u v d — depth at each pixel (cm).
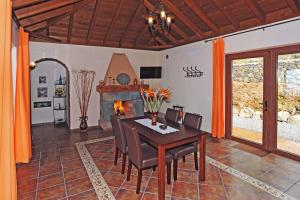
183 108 618
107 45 618
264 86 416
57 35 539
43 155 401
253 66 438
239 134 477
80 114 600
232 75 484
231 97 487
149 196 260
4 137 196
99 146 457
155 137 273
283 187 278
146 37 635
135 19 524
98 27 539
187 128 321
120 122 318
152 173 326
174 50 655
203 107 549
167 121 375
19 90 351
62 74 704
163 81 717
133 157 275
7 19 192
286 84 382
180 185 287
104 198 255
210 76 523
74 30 534
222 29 476
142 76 701
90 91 607
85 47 593
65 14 441
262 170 330
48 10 343
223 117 491
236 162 362
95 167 347
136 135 259
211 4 419
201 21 490
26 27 391
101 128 607
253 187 279
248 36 425
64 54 564
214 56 491
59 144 470
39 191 271
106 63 630
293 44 358
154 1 441
